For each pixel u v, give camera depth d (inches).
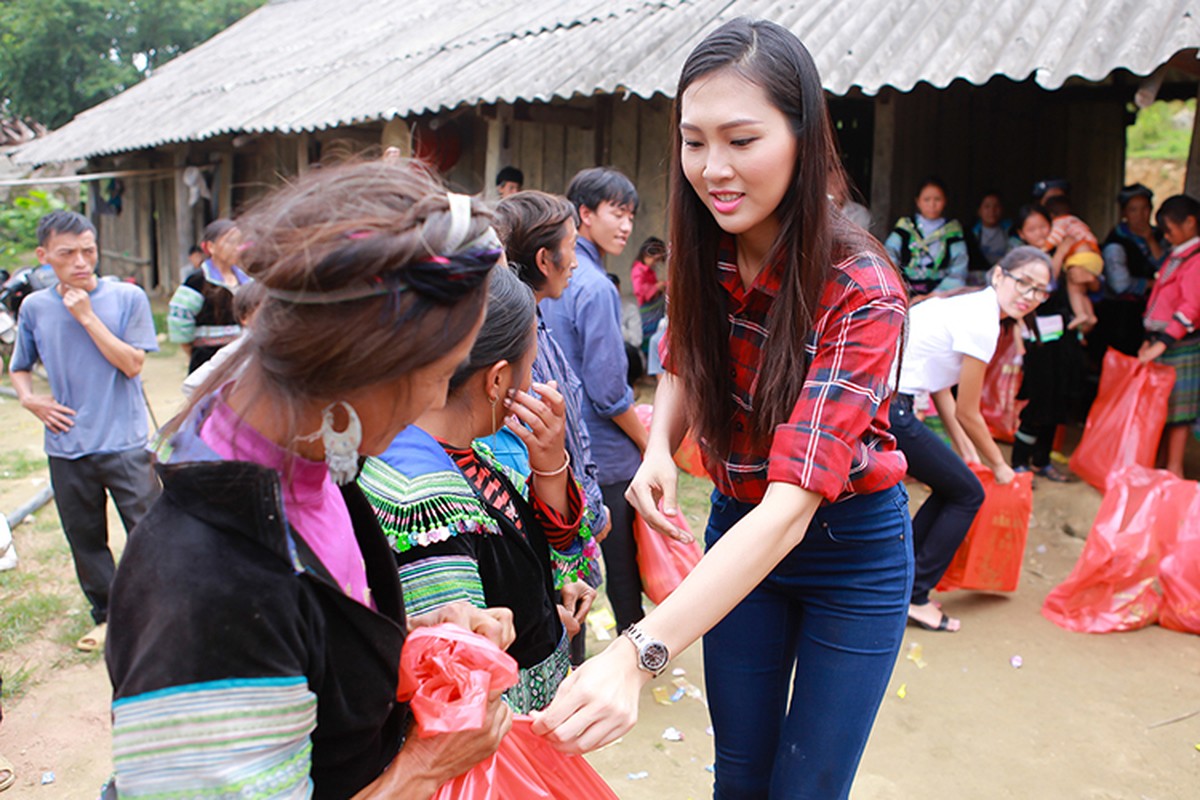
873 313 66.5
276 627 39.4
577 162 360.8
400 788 45.9
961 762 125.0
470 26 393.7
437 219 38.9
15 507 221.5
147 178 617.0
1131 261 271.6
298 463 42.3
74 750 130.0
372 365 38.3
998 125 339.0
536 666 70.1
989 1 213.9
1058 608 164.2
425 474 61.2
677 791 117.9
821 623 78.7
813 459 64.1
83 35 1008.2
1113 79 223.5
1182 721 134.3
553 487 72.6
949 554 156.1
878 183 279.4
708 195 66.6
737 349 75.6
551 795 56.1
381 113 311.9
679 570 132.0
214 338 178.2
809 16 237.3
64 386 152.4
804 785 78.1
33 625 162.6
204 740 37.9
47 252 148.3
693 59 65.2
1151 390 210.7
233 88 484.1
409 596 59.5
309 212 38.4
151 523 40.0
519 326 67.2
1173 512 161.6
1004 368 228.4
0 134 854.5
